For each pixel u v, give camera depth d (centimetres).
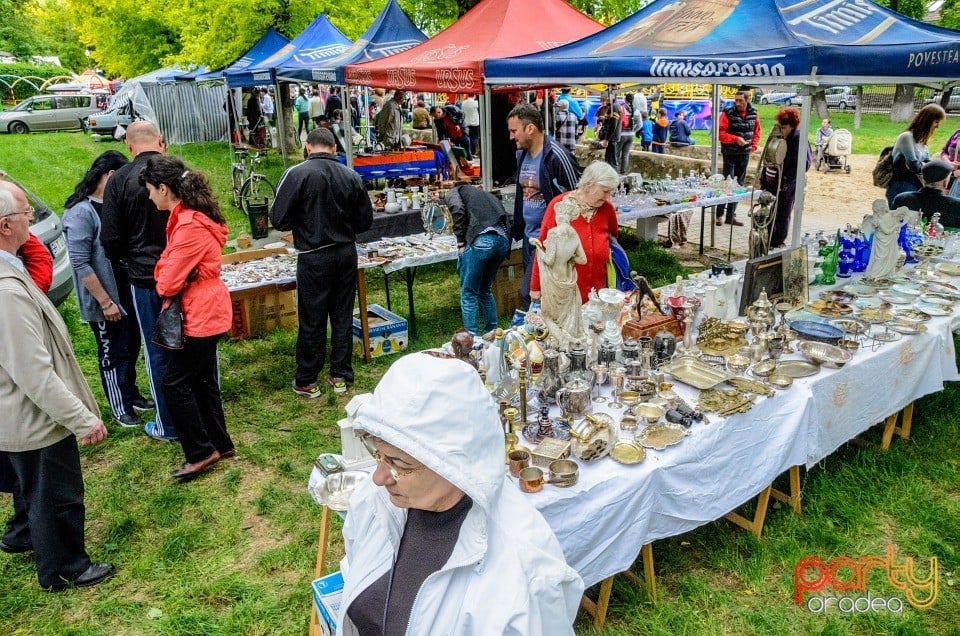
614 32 504
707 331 355
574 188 470
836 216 1038
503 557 125
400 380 123
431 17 1366
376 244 602
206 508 361
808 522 331
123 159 413
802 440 309
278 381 511
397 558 137
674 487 263
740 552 316
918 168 600
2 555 329
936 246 507
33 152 1797
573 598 137
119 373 447
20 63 3819
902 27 434
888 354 352
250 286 507
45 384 259
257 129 1709
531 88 961
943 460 386
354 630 142
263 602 296
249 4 1369
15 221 253
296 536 341
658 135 1494
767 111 2383
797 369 327
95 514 362
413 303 636
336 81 792
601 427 263
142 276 384
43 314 265
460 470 118
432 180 988
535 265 387
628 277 411
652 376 312
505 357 288
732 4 432
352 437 270
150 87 1772
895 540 325
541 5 674
